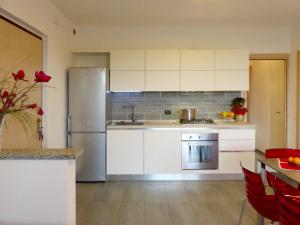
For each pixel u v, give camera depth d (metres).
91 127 4.70
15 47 3.05
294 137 5.23
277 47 5.31
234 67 4.97
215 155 4.77
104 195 4.12
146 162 4.77
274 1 3.98
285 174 2.24
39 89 3.67
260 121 7.44
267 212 2.27
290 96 5.36
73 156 1.93
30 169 1.94
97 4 4.09
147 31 5.29
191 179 4.85
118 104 5.32
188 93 5.34
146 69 4.93
